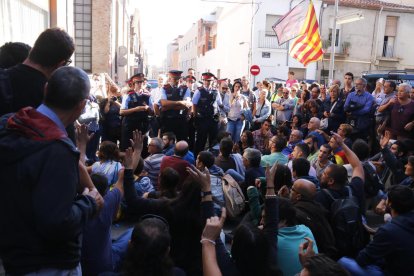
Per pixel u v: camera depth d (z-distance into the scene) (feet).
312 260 6.30
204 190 9.91
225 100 34.78
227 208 16.49
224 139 20.20
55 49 6.98
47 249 6.03
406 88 24.25
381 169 19.62
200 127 28.53
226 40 112.16
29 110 6.07
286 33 41.78
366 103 26.35
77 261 6.49
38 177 5.74
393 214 11.14
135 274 6.57
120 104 28.30
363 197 13.42
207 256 7.98
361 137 26.55
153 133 30.53
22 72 6.95
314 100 30.04
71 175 5.90
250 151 18.11
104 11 64.75
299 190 12.18
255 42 87.35
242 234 8.36
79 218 6.07
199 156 17.10
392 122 24.79
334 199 12.85
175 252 10.56
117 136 27.86
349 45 86.89
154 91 33.14
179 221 10.47
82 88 6.21
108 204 9.95
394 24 88.74
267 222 9.84
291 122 32.65
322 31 85.46
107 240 9.95
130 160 11.44
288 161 20.13
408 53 89.45
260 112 34.78
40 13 29.91
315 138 23.16
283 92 35.76
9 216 5.86
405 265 10.48
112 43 70.64
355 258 11.85
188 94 28.19
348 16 55.36
